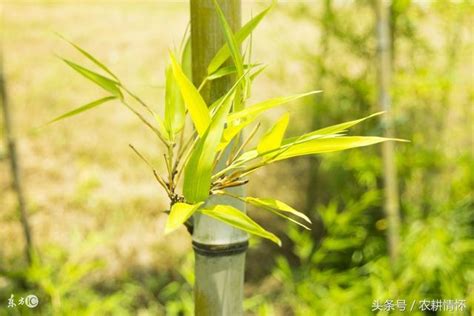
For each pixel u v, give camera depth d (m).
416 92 2.86
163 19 7.01
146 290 3.29
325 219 3.10
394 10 2.86
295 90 3.87
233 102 0.93
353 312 2.78
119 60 5.67
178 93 0.96
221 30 1.02
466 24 2.96
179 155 0.93
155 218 3.84
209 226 1.09
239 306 1.15
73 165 4.30
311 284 2.96
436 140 3.04
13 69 5.52
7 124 2.84
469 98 2.97
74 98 5.15
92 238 2.72
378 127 2.54
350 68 3.36
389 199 2.70
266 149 0.89
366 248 3.14
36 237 3.57
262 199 0.90
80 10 7.64
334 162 3.09
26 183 4.10
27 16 7.29
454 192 3.08
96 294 3.19
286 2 3.23
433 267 2.74
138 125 4.73
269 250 3.65
